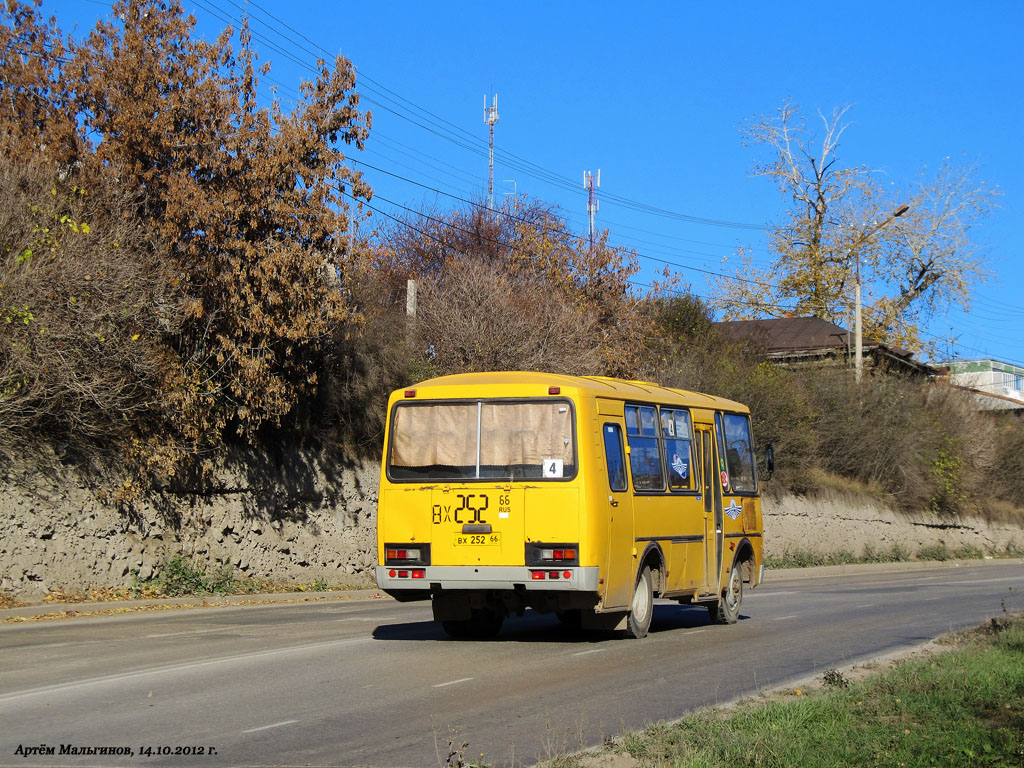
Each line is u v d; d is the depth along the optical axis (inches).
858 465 1691.7
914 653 513.7
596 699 386.6
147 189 786.8
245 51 821.9
